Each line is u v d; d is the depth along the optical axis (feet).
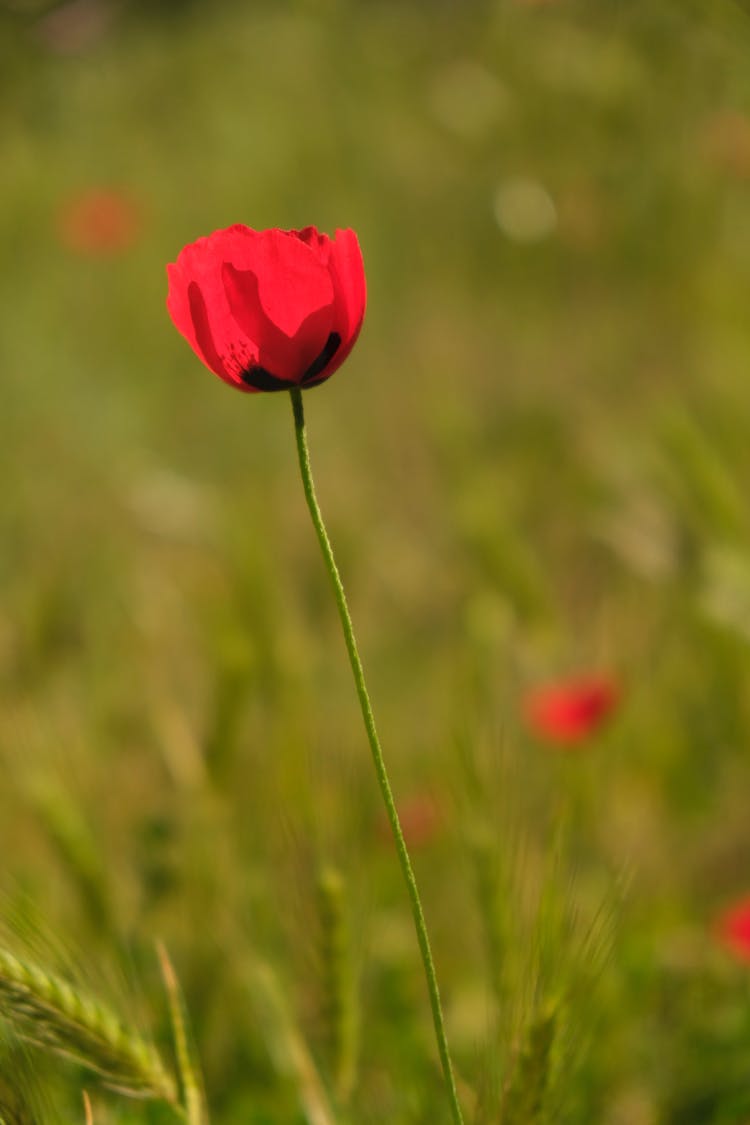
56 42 18.58
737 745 6.51
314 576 8.58
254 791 5.05
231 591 6.21
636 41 7.93
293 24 18.49
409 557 8.88
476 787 4.48
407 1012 4.88
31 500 10.23
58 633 6.89
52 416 11.46
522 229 12.40
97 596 8.17
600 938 4.02
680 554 6.26
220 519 8.37
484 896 4.34
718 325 9.05
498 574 6.67
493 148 13.11
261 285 3.74
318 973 4.28
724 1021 4.76
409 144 15.57
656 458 6.74
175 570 9.17
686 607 6.82
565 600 8.45
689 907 5.70
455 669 7.23
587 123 11.17
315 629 8.43
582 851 5.91
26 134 17.87
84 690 6.91
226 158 16.80
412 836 5.53
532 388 11.32
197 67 19.33
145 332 12.94
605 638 7.42
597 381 11.32
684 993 4.92
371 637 8.19
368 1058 4.77
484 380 11.76
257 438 11.41
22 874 5.10
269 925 4.73
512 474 9.55
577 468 9.23
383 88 17.06
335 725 7.14
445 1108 4.49
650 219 12.07
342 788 4.60
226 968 4.73
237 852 4.84
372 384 12.26
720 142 10.86
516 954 4.32
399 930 5.33
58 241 14.88
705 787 6.43
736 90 6.67
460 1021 4.86
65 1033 3.92
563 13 9.20
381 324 13.34
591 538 8.73
